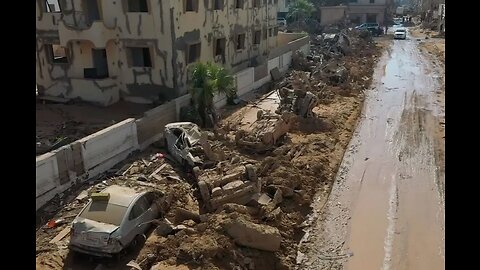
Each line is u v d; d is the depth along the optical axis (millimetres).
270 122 21578
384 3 89625
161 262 12336
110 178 17047
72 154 16250
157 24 25812
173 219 14398
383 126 26250
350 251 14273
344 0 91875
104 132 17734
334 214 16484
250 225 13312
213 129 22859
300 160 19594
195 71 23359
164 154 19469
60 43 27172
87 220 12445
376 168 20438
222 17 32312
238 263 12672
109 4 26516
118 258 12398
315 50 48781
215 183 15617
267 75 35875
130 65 27469
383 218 16188
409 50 56062
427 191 18172
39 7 27562
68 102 27984
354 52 49625
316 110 27406
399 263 13633
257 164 17953
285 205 16188
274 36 46844
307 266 13469
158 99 27297
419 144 23188
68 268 12188
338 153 21781
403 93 34031
